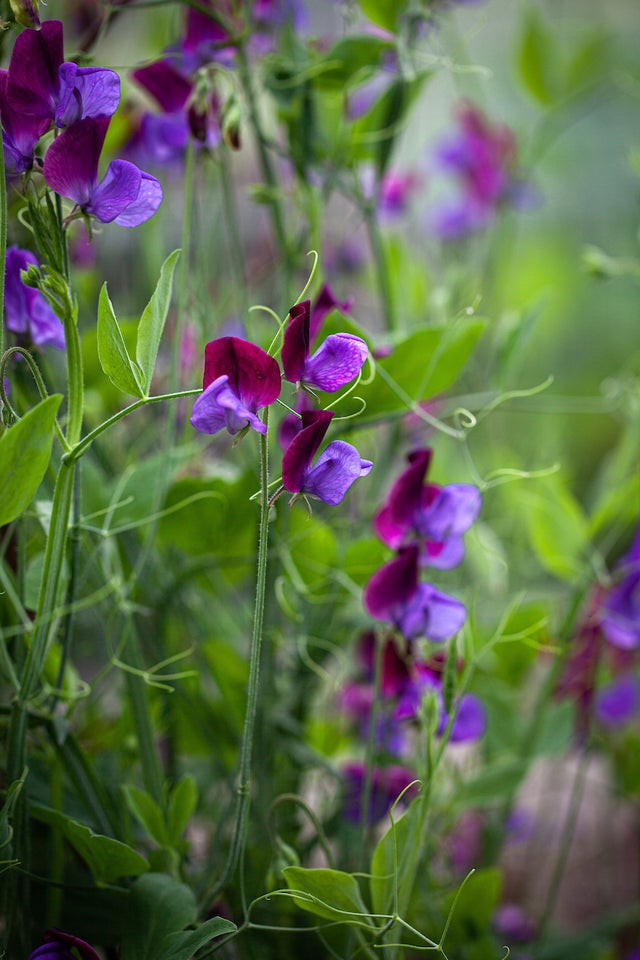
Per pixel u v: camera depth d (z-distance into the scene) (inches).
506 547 52.4
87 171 38.2
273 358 37.9
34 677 40.0
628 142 103.7
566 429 92.9
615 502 47.0
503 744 47.6
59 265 38.3
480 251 57.8
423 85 46.2
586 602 48.6
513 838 53.4
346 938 43.6
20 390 42.3
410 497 41.5
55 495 38.9
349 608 45.5
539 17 52.2
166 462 43.3
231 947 44.3
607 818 58.0
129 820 43.1
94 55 42.9
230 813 44.6
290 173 48.6
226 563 44.8
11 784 39.7
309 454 38.1
